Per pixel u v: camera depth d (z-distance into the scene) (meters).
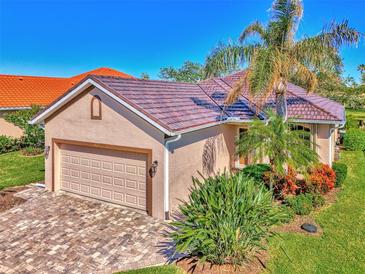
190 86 20.09
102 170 13.71
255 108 16.16
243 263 8.12
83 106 13.59
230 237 7.70
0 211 12.70
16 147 25.86
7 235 10.54
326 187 14.19
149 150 12.00
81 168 14.38
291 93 18.47
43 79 37.66
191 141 13.52
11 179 17.28
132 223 11.50
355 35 13.99
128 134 12.46
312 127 15.75
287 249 9.28
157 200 11.97
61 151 14.98
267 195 9.28
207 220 7.91
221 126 16.33
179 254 9.01
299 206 12.08
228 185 8.94
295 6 13.91
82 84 12.84
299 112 15.92
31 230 10.92
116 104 12.60
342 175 15.79
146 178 12.39
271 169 12.55
